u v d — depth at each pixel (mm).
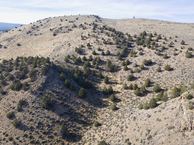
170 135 55625
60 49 149625
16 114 83125
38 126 80312
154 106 72375
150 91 94125
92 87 103250
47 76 98375
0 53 186250
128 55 125750
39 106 86875
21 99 88062
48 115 84562
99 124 82000
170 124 57812
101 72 114250
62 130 79375
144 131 60812
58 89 95062
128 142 60625
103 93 99875
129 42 142500
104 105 93562
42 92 91938
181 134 54719
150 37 143875
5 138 75375
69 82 98875
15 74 99375
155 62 113875
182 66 106125
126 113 82438
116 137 66562
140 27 199500
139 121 66250
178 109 59750
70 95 94750
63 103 90125
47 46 167250
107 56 126938
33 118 82312
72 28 193125
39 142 75500
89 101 94688
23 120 81188
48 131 79500
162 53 121125
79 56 131250
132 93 96562
